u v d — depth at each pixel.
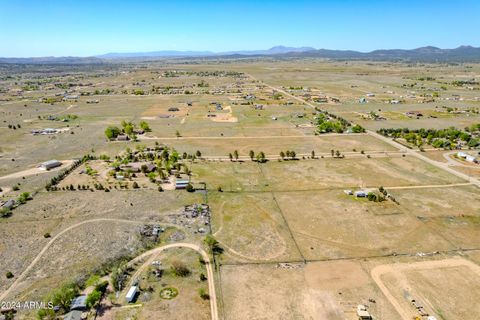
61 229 74.81
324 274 61.00
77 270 61.09
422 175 107.38
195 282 58.53
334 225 77.56
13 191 93.88
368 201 89.44
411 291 56.94
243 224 77.62
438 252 67.75
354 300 54.84
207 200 89.25
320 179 103.94
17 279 58.78
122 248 67.81
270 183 100.75
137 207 85.06
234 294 55.91
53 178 100.00
